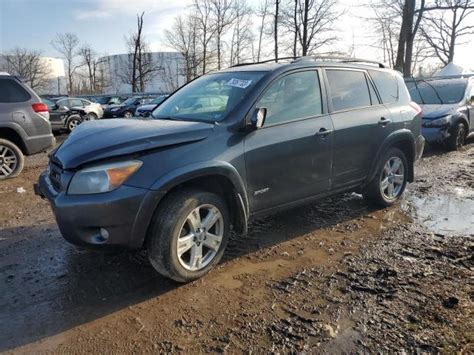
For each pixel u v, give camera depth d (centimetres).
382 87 510
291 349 255
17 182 720
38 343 266
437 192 607
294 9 2858
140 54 4197
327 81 439
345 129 441
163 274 324
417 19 1697
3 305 311
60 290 333
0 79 733
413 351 249
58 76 6738
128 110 2384
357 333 268
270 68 402
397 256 384
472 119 1002
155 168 308
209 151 333
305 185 412
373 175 491
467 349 247
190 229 332
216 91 402
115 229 300
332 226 467
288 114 395
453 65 1741
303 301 309
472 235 433
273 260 382
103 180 297
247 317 290
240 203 356
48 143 788
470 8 1641
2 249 416
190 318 290
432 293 314
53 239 441
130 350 258
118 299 317
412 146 537
